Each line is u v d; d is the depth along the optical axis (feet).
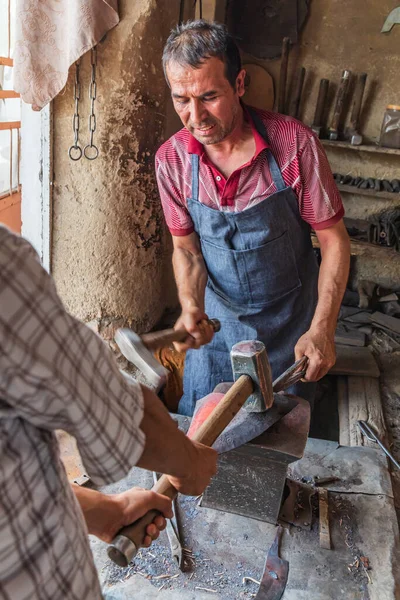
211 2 12.72
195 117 6.32
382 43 14.21
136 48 9.98
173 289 13.35
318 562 6.05
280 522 6.49
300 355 6.52
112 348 11.56
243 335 8.39
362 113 14.87
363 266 15.12
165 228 12.16
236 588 5.73
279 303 8.23
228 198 7.36
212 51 5.98
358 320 13.38
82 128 10.37
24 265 2.28
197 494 3.91
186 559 6.01
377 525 6.58
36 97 9.50
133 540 3.95
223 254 7.86
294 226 7.61
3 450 2.44
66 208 10.91
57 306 2.40
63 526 2.71
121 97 10.20
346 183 14.62
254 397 5.58
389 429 10.11
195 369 9.09
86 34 9.07
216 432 4.83
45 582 2.61
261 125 7.04
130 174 10.84
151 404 3.14
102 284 11.30
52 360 2.36
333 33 14.43
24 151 10.84
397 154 14.08
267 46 14.61
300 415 6.15
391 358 12.30
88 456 2.74
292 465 7.50
